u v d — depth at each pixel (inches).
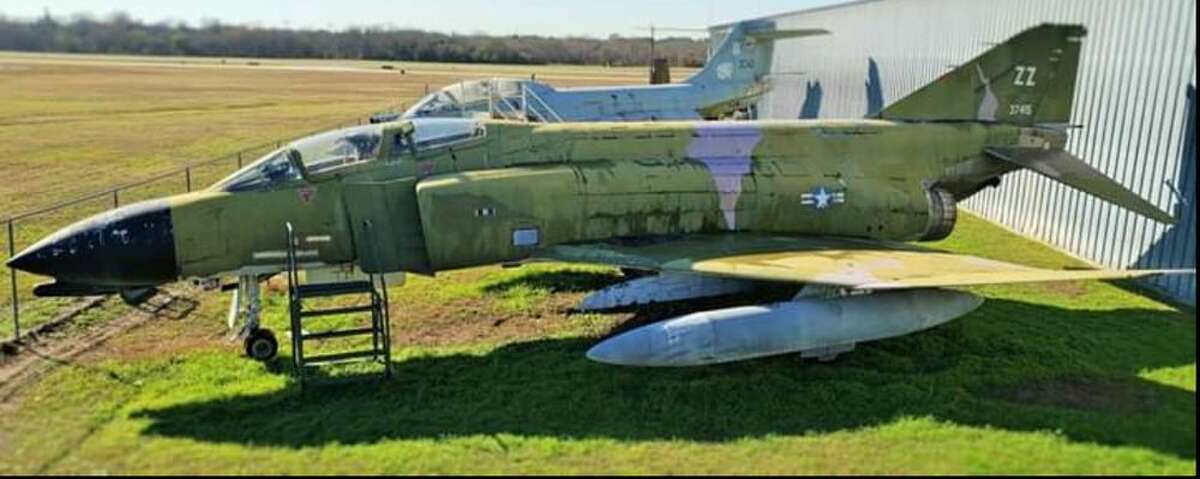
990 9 599.2
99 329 375.9
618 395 296.8
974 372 314.2
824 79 964.0
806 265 325.7
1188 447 249.0
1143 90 434.3
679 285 374.6
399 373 321.1
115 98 1849.2
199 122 1357.0
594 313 399.9
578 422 274.7
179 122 1357.0
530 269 479.2
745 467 239.5
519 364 330.3
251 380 314.0
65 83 2306.8
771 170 394.3
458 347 353.1
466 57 4704.7
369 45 5000.0
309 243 341.4
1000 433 259.6
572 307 411.5
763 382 305.9
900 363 325.4
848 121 427.8
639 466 241.0
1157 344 344.5
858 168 412.5
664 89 1023.6
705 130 400.2
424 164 356.8
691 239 368.8
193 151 997.8
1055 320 378.0
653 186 371.2
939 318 332.5
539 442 257.8
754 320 308.7
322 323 384.2
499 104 872.3
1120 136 454.3
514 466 241.3
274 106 1697.8
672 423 273.4
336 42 5039.4
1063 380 305.9
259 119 1417.3
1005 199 597.9
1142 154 434.9
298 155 340.2
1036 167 423.8
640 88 1008.9
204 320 390.0
